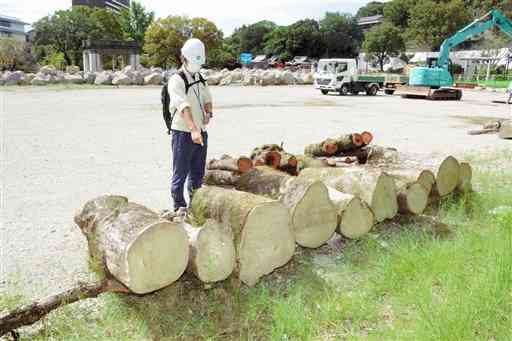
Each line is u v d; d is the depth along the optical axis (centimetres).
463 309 287
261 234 347
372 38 6638
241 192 373
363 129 1262
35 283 359
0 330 274
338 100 2362
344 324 303
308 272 374
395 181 489
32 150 916
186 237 314
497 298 299
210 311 315
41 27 6669
